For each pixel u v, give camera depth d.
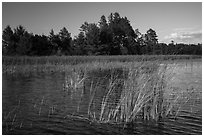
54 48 58.28
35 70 21.61
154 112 7.35
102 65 22.47
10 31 50.06
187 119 7.22
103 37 59.28
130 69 8.03
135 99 7.38
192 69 19.58
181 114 7.68
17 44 47.25
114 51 61.50
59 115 7.62
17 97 10.18
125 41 63.34
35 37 53.00
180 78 15.12
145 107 7.29
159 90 7.76
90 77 16.31
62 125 6.73
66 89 12.13
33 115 7.63
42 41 53.56
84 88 12.38
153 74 8.02
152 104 7.68
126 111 7.09
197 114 7.67
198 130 6.38
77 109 8.30
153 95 7.57
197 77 15.56
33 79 16.09
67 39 60.62
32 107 8.58
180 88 11.57
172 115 7.61
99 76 16.88
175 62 8.91
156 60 8.60
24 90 11.84
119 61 25.56
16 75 18.31
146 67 8.18
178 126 6.66
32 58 25.91
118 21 68.19
